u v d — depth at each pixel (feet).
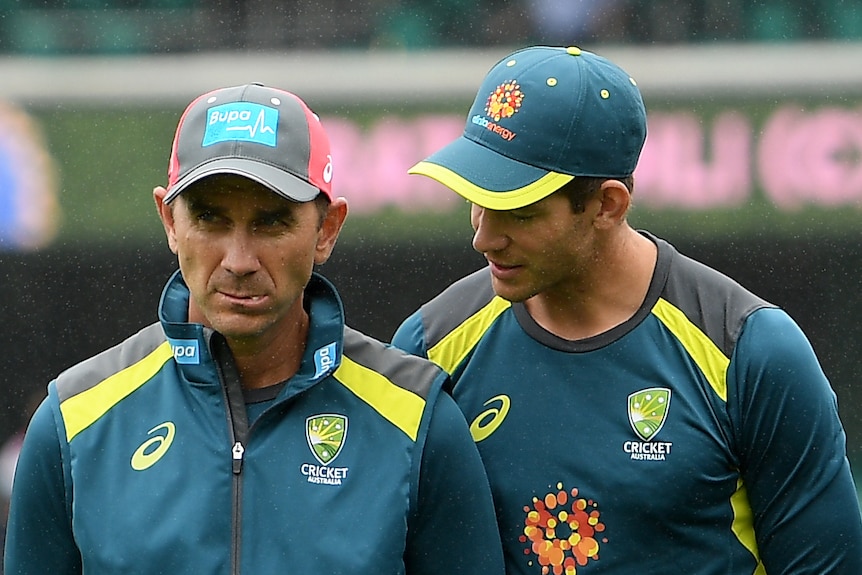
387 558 22.91
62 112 64.90
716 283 25.31
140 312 64.44
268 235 22.75
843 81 63.21
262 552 23.04
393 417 23.88
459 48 66.80
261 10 67.36
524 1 67.62
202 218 22.79
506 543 25.30
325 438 23.79
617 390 24.82
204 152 22.95
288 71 66.64
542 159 24.03
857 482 61.77
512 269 24.53
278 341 24.03
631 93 24.99
